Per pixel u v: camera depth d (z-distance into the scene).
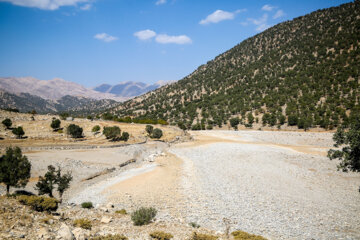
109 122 117.69
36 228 14.41
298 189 40.34
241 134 122.44
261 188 39.81
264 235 22.05
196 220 24.86
